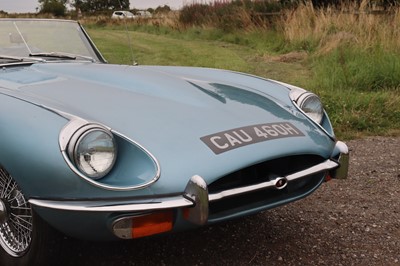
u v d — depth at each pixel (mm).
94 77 2848
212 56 11562
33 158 2006
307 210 3252
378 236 2893
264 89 3045
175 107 2451
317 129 2621
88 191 1960
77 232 2057
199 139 2188
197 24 18062
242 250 2689
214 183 2133
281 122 2510
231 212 2209
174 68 3457
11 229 2336
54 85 2635
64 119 2072
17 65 3193
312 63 9867
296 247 2742
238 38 14688
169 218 2035
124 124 2189
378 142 4992
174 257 2598
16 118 2139
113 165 2021
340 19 11859
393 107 5977
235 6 17125
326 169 2438
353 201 3416
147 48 12773
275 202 2338
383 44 9086
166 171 2020
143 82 2754
